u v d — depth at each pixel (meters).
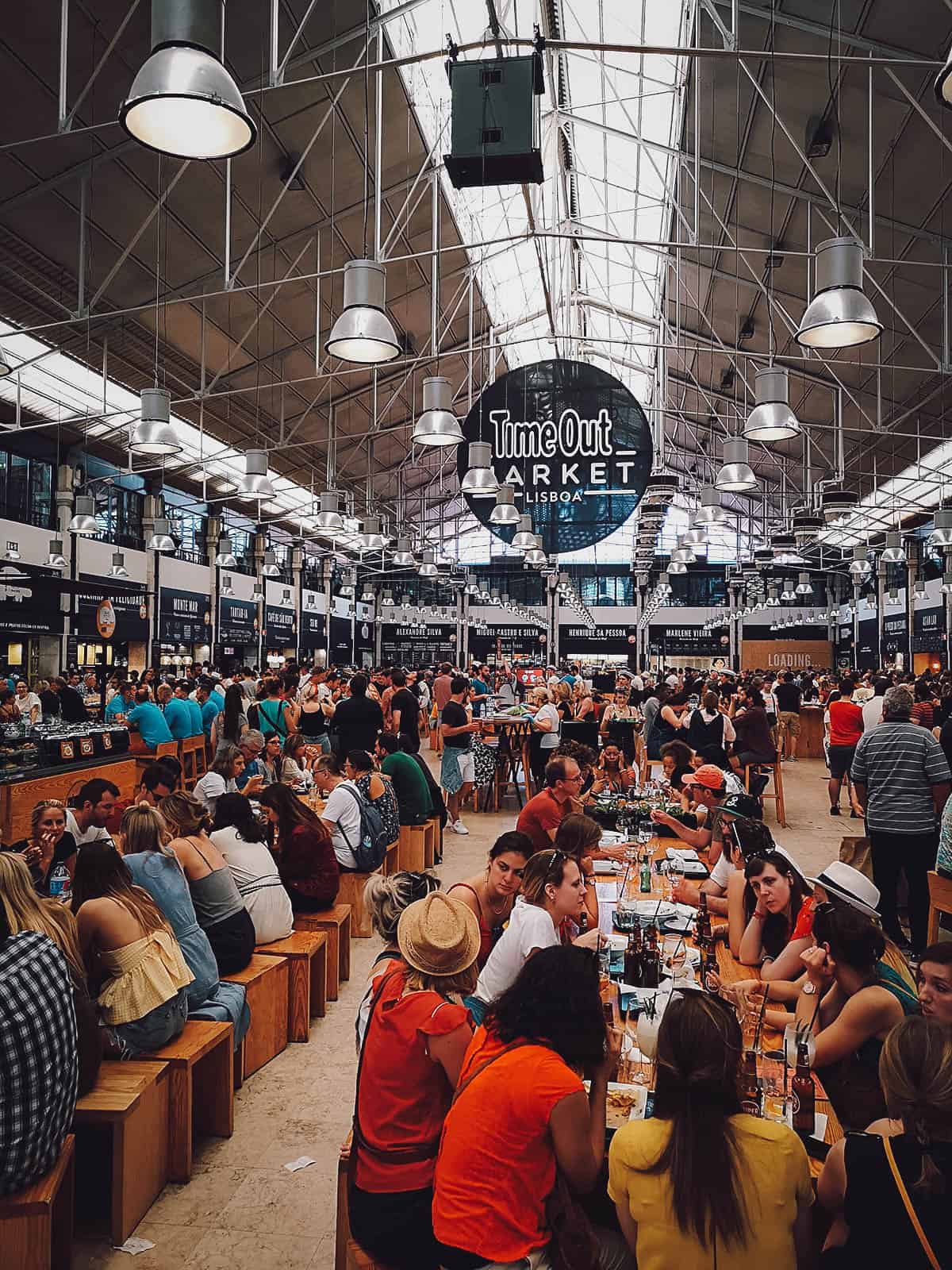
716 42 9.91
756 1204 1.69
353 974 5.47
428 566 28.83
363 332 5.05
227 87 3.04
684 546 19.73
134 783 9.49
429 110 12.62
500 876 3.89
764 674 23.98
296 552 33.78
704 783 5.62
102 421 18.77
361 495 30.61
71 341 14.63
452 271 17.77
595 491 9.07
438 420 6.93
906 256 12.30
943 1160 1.69
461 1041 2.31
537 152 6.36
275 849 5.47
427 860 7.68
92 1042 2.92
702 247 10.55
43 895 4.46
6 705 11.53
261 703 10.12
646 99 12.38
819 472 26.34
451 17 10.91
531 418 9.16
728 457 9.02
